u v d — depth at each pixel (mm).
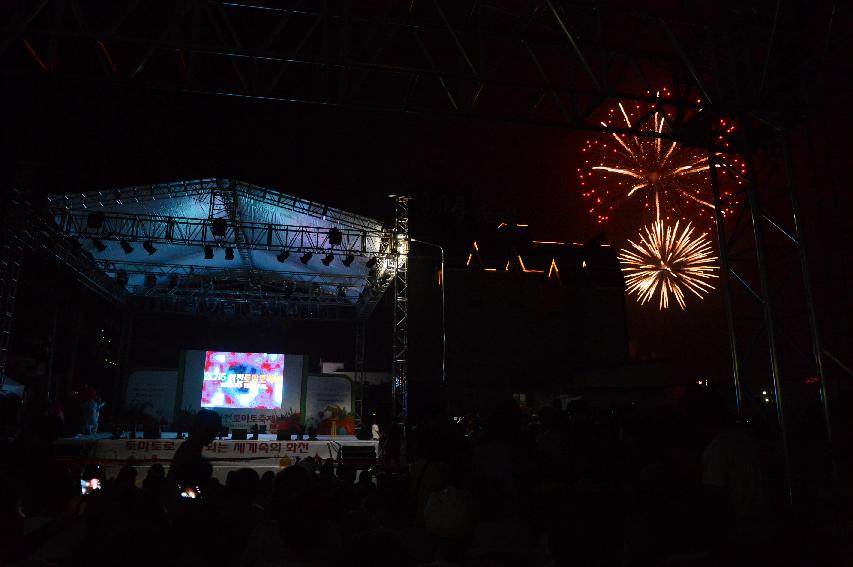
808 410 9562
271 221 24719
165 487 5055
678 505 2936
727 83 9953
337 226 23531
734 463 4293
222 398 24609
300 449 20844
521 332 26750
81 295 26203
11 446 4027
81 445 19234
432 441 5215
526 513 3918
